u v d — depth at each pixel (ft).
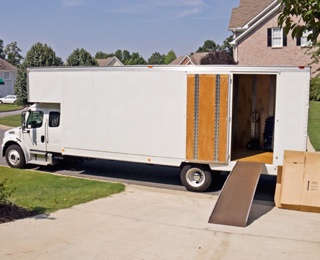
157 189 35.09
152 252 17.89
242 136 41.37
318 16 11.73
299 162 29.12
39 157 42.06
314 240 20.51
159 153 34.88
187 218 24.85
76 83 37.96
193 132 33.42
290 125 31.30
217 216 24.32
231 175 30.32
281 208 28.76
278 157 31.71
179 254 17.70
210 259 17.13
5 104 177.68
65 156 41.42
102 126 37.11
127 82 35.53
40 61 131.13
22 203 26.68
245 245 19.29
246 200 26.32
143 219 24.07
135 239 19.81
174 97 33.86
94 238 19.79
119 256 17.28
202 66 32.89
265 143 38.91
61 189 32.86
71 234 20.35
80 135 38.32
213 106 32.71
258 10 102.27
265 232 21.99
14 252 17.43
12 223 22.02
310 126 66.80
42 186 34.06
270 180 39.24
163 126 34.50
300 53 93.81
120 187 34.42
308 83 30.60
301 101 30.99
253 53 98.12
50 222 22.53
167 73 33.88
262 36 96.89
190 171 34.47
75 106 38.27
